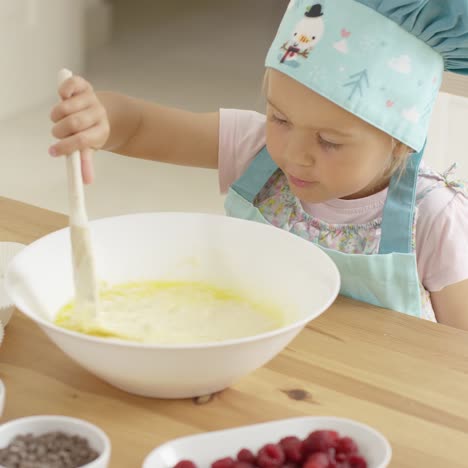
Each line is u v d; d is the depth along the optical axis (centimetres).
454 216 131
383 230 123
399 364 94
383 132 113
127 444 77
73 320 86
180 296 100
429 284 132
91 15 418
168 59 427
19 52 346
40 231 119
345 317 104
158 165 314
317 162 113
